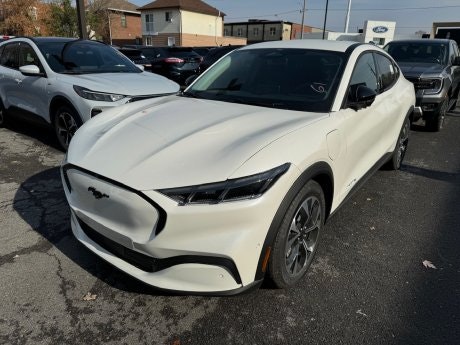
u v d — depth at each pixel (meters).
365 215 3.81
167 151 2.31
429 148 6.33
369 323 2.37
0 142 5.80
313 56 3.43
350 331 2.30
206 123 2.67
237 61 3.75
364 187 4.52
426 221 3.72
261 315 2.41
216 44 53.56
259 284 2.27
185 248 2.08
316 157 2.44
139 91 5.09
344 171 3.00
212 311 2.44
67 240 3.16
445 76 7.00
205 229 2.06
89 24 30.16
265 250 2.20
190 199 2.04
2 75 6.16
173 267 2.15
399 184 4.65
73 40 6.23
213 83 3.62
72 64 5.61
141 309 2.44
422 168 5.29
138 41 53.44
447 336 2.29
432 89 6.93
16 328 2.25
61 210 3.67
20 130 6.53
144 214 2.11
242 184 2.06
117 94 4.91
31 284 2.62
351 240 3.33
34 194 4.00
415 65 7.50
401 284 2.75
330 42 3.72
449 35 24.36
